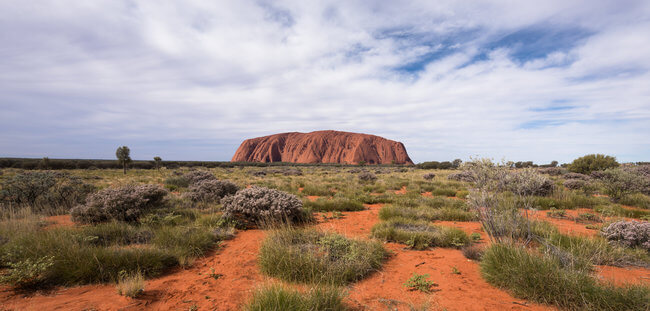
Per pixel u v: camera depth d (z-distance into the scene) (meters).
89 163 50.59
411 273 4.43
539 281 3.49
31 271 3.63
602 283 3.51
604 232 5.98
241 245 6.00
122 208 7.55
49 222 7.57
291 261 4.27
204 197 11.11
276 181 21.41
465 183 18.14
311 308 2.99
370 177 23.98
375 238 6.03
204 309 3.27
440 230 6.49
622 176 11.62
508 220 5.43
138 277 3.96
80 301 3.37
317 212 9.92
